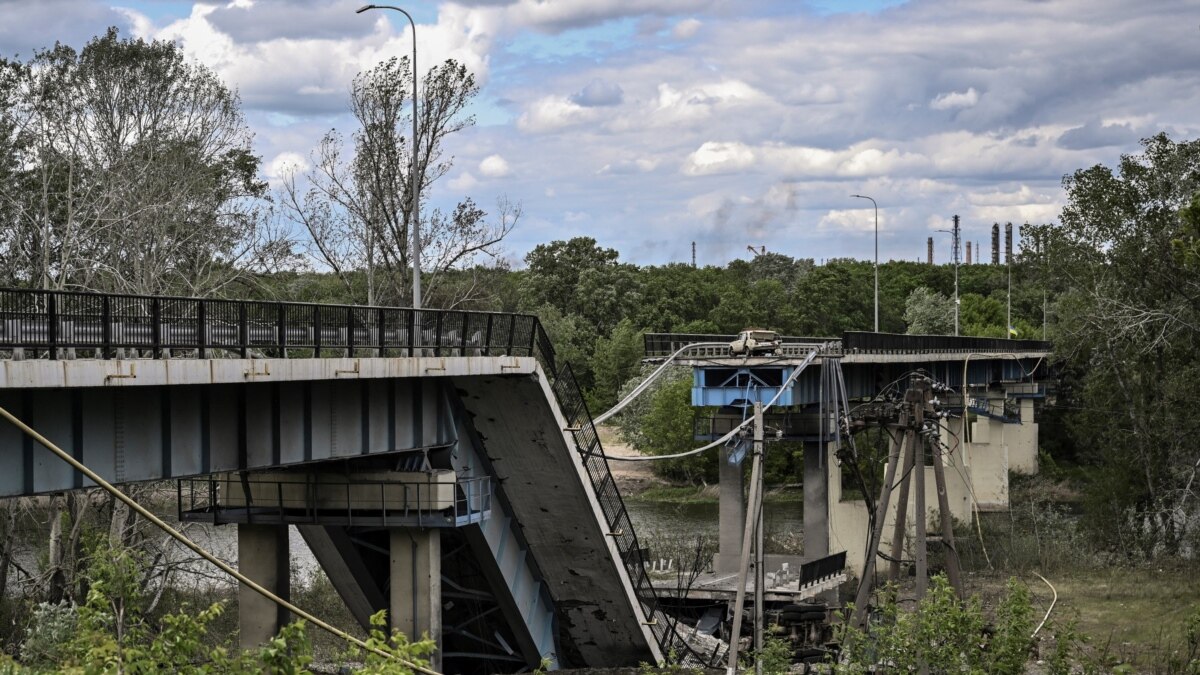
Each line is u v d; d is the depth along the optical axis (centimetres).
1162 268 7319
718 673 3641
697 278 16125
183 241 5062
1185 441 7312
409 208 6016
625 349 12262
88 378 1933
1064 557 6744
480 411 3394
